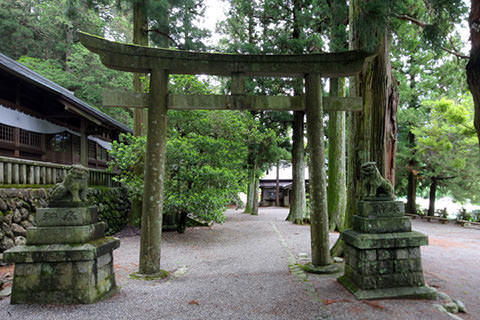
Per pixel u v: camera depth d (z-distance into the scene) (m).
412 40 10.11
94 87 20.58
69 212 3.98
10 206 6.38
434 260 6.81
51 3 20.92
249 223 14.75
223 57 5.45
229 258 7.11
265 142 17.06
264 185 31.17
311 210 5.63
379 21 5.35
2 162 6.40
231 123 10.69
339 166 12.27
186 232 10.99
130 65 5.26
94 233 4.18
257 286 4.73
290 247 8.34
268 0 14.80
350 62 5.54
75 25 21.02
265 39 16.05
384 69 5.95
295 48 13.86
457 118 13.04
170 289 4.57
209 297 4.22
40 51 21.77
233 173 9.74
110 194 11.23
